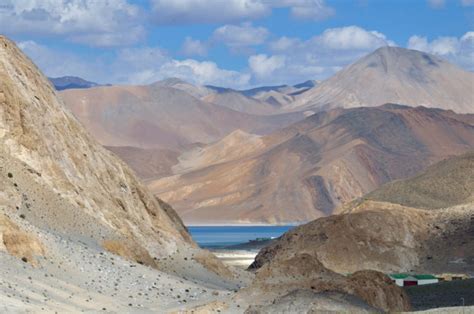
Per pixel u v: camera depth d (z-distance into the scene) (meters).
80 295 96.19
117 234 131.62
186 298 111.62
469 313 101.19
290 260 117.25
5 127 127.00
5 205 113.81
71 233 121.69
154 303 104.50
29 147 127.88
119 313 93.75
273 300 106.81
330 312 99.81
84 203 131.62
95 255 113.31
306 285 111.88
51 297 90.44
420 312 103.56
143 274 115.06
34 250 100.38
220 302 105.81
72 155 137.62
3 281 88.00
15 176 121.38
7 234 97.75
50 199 123.75
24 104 130.75
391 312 106.81
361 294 113.56
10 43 138.62
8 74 131.38
